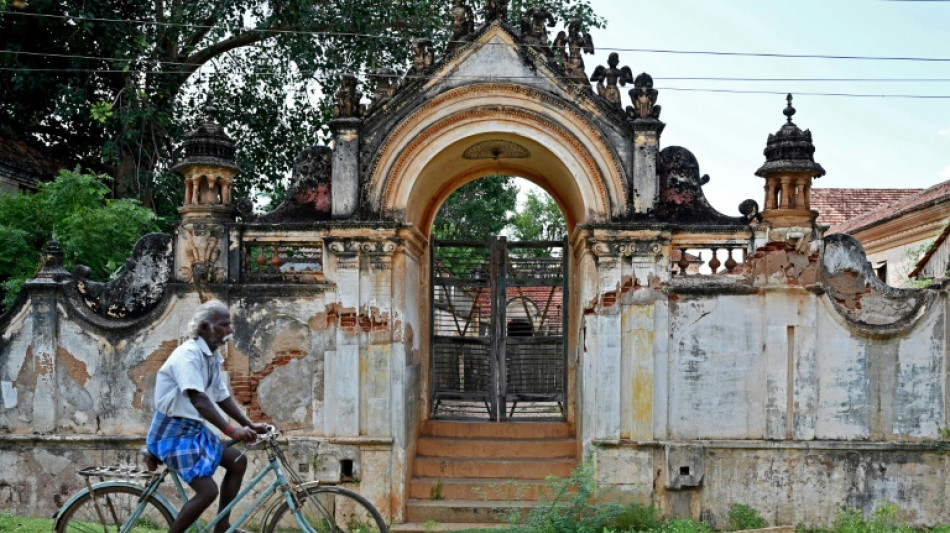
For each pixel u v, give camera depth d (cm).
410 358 1073
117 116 1558
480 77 1002
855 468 964
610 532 877
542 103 999
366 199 1001
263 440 636
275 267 1013
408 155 1008
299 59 1647
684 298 984
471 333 1342
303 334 1000
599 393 980
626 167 996
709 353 979
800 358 968
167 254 1016
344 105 1007
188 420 603
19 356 1015
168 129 1670
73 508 649
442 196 1226
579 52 1005
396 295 1004
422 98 1003
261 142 1798
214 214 1007
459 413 1311
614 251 983
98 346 1010
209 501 596
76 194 1338
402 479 990
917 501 960
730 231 983
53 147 1791
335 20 1642
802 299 972
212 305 629
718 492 966
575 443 1138
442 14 1734
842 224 2130
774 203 981
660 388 977
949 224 1404
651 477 967
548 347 1237
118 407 1003
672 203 1001
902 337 975
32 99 1612
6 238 1253
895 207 1823
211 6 1614
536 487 1051
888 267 1855
